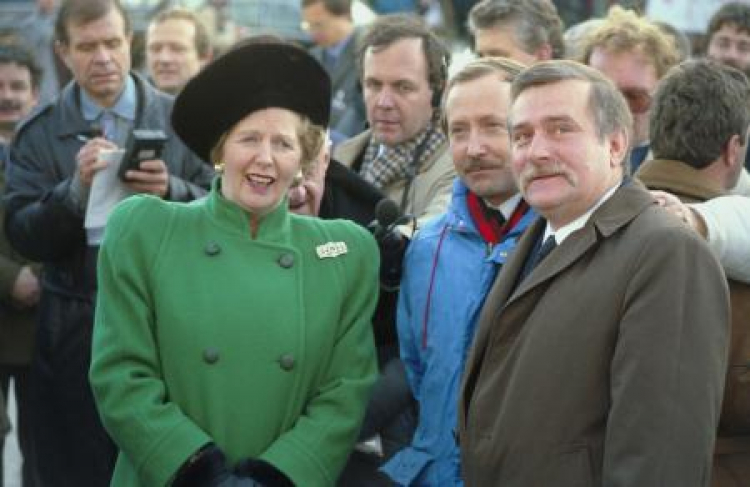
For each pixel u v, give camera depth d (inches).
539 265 316.5
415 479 363.9
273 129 358.3
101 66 496.4
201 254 361.4
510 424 308.0
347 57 724.7
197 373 352.5
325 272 368.2
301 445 351.6
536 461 303.0
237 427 351.3
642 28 484.1
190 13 674.2
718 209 349.1
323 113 369.4
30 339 539.2
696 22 767.7
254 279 358.9
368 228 398.3
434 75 452.1
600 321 301.3
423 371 375.6
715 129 368.8
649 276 297.4
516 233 364.8
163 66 665.0
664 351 291.9
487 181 365.7
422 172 449.7
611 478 291.9
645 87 477.1
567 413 301.3
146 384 350.3
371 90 454.6
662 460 287.9
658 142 378.3
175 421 346.0
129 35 508.4
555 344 305.0
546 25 525.7
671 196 348.5
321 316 362.9
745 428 352.5
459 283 366.6
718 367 296.0
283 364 354.3
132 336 354.3
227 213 365.4
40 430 487.2
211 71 357.1
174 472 340.2
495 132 364.8
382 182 453.7
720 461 351.9
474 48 535.8
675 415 289.4
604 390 301.0
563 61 327.0
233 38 916.6
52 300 481.4
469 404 331.3
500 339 319.6
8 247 540.7
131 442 346.9
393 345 402.0
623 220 309.4
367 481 388.8
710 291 298.8
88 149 461.4
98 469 474.9
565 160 312.7
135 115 505.0
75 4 497.4
